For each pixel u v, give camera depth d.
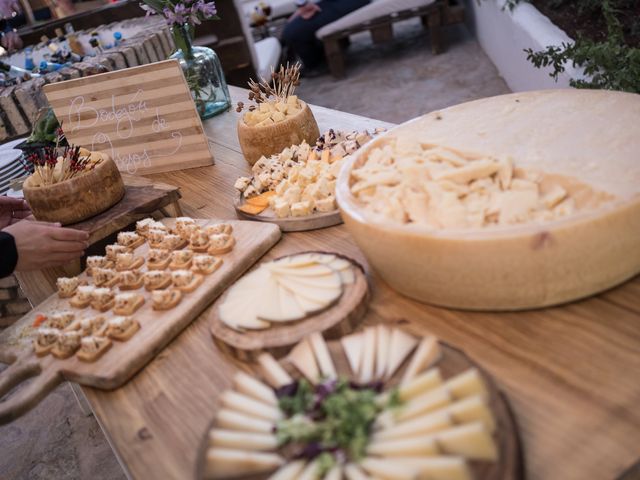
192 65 2.13
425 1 5.61
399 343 0.78
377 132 1.51
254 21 6.79
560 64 2.60
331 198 1.22
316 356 0.78
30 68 3.90
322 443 0.63
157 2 2.04
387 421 0.64
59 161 1.42
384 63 6.09
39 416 2.49
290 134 1.50
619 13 2.98
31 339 1.05
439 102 4.68
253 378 0.76
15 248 1.18
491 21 4.68
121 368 0.90
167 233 1.25
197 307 1.02
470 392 0.65
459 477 0.55
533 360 0.76
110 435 0.83
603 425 0.66
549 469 0.63
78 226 1.34
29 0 5.32
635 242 0.76
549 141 0.93
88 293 1.12
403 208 0.85
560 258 0.75
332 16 6.11
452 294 0.84
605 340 0.77
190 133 1.71
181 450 0.76
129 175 1.62
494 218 0.81
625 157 0.83
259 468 0.63
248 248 1.14
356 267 0.99
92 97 1.71
